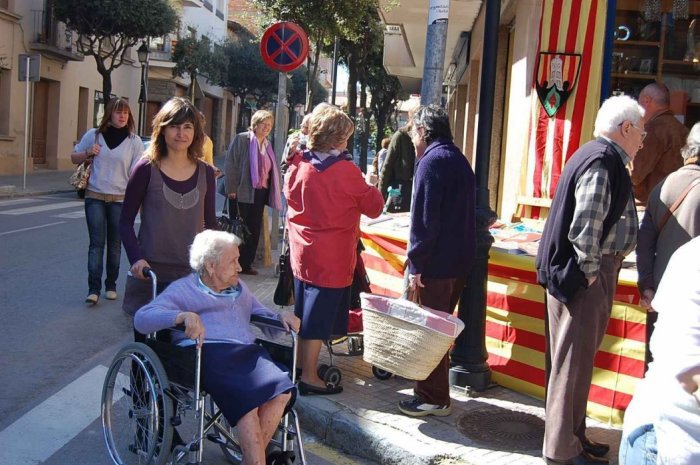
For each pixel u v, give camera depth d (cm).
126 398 491
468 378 538
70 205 1806
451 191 468
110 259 823
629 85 729
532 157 697
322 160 509
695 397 247
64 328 711
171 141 462
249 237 957
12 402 525
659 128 561
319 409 491
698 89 727
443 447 440
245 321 423
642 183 571
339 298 516
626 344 480
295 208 518
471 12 1203
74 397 539
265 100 5222
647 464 266
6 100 2650
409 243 476
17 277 927
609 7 670
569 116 678
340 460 456
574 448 411
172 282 437
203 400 384
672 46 724
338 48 2727
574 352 406
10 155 2667
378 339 463
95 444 463
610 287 409
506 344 550
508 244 562
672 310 248
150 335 418
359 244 601
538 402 526
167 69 4231
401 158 947
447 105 2381
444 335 441
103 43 3391
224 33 5522
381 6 1333
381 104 3728
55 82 3038
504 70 1022
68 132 3173
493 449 443
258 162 933
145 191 470
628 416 280
